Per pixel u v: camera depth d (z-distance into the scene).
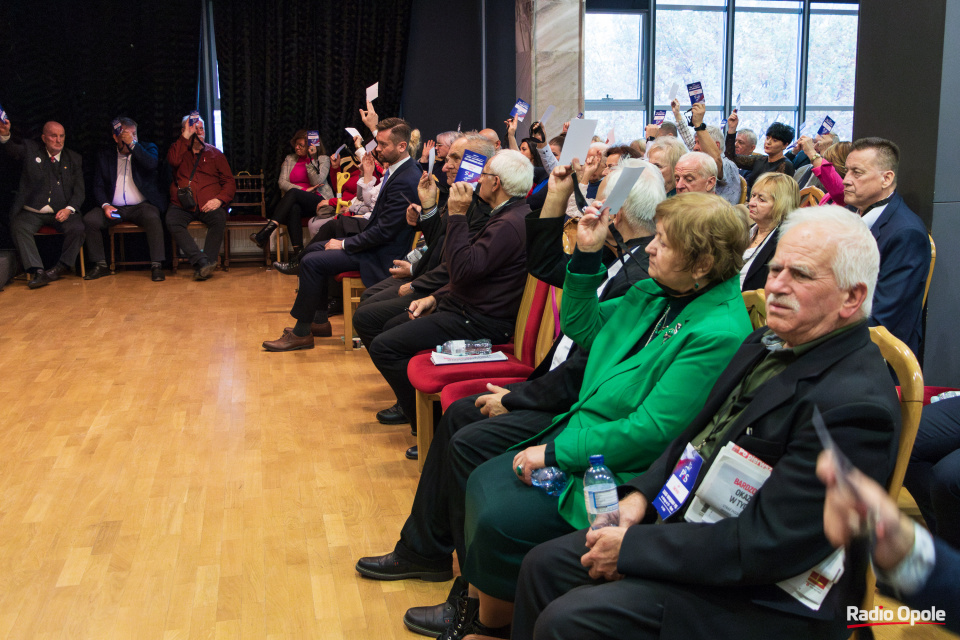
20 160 6.93
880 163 2.61
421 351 3.25
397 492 2.93
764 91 8.96
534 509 1.84
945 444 2.12
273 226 7.32
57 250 7.64
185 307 6.07
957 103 2.76
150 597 2.24
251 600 2.23
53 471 3.11
